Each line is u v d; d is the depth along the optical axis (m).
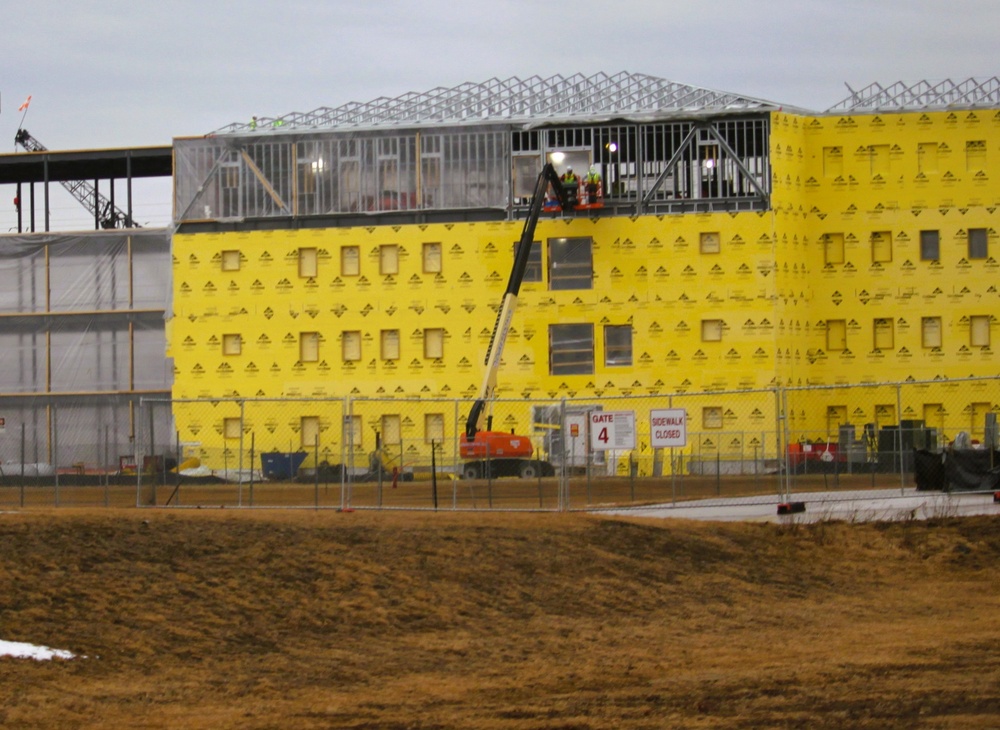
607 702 22.64
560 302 80.12
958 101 82.31
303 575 32.25
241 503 47.72
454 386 81.12
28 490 54.16
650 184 80.94
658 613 32.00
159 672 25.84
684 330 79.25
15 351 87.94
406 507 41.88
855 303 81.88
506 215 81.50
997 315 81.06
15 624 27.69
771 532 39.28
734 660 26.42
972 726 19.75
